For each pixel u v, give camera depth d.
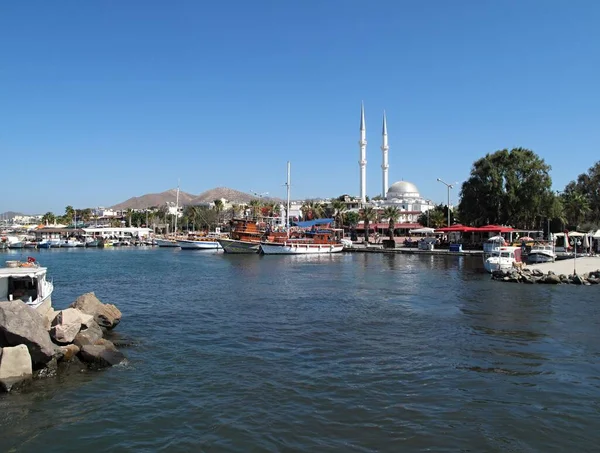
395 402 14.62
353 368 17.97
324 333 23.66
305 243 90.12
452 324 25.58
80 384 16.42
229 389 15.80
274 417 13.58
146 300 34.38
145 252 105.69
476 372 17.44
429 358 19.25
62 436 12.65
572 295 35.31
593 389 15.65
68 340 19.03
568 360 18.86
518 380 16.55
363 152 168.00
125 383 16.48
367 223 118.12
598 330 23.95
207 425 13.12
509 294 36.06
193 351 20.44
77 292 39.03
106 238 144.62
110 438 12.48
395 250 91.44
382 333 23.61
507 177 82.31
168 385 16.25
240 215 167.62
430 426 12.97
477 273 52.03
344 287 41.19
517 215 84.56
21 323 17.38
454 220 125.69
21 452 11.86
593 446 11.89
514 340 22.06
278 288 40.78
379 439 12.25
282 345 21.39
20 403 14.84
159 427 13.06
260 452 11.64
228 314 28.67
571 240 81.62
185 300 34.22
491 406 14.30
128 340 22.34
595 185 91.19
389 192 172.62
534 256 58.81
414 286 41.41
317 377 16.95
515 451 11.64
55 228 163.62
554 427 12.91
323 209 137.62
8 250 117.06
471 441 12.12
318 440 12.21
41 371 17.42
